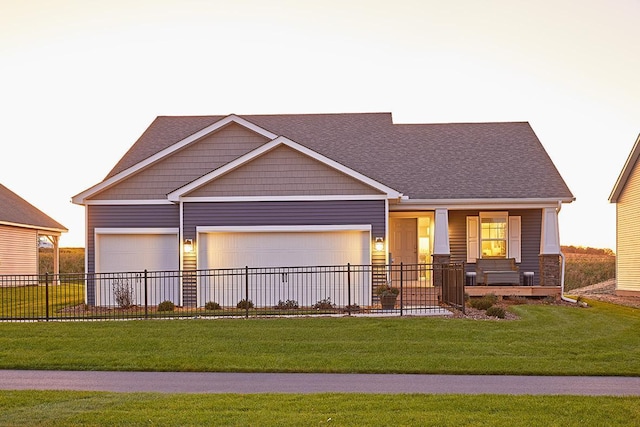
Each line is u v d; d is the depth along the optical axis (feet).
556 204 68.59
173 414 25.17
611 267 120.26
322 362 36.94
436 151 78.33
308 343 41.60
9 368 36.60
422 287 70.13
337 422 23.94
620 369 35.12
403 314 53.01
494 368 35.19
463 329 45.80
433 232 70.74
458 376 34.12
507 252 71.92
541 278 68.69
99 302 66.23
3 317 54.19
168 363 36.91
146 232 67.21
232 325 47.83
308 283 63.87
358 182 63.82
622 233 86.22
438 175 72.95
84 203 67.62
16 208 105.09
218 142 68.59
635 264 81.76
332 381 32.86
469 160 76.02
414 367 35.58
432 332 44.83
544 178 71.56
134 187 67.87
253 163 64.34
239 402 27.30
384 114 86.22
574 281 118.62
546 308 57.47
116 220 67.46
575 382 32.50
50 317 54.34
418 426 23.48
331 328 46.21
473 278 69.72
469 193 69.36
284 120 84.99
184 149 68.59
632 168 82.48
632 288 82.69
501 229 72.33
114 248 67.72
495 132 82.43
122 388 31.24
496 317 51.39
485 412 25.57
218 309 59.41
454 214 72.69
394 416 24.79
